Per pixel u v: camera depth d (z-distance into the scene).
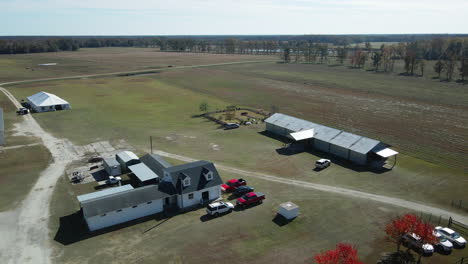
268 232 38.66
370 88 139.88
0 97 117.00
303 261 33.53
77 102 111.31
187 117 93.50
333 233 38.50
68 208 44.22
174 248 35.62
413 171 56.47
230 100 118.62
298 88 142.25
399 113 97.56
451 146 69.19
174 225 40.19
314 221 41.03
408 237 34.03
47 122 86.94
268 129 81.06
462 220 41.12
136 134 77.12
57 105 100.56
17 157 62.31
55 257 34.25
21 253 34.97
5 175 54.47
